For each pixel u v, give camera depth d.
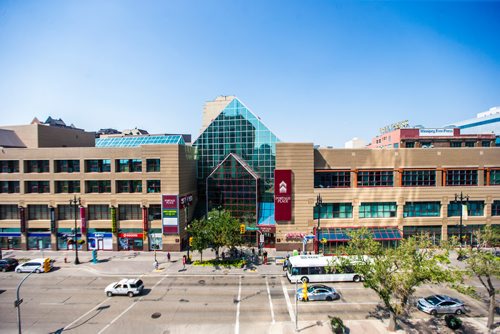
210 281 36.88
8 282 37.00
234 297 32.12
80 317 27.92
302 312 28.53
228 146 56.97
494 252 42.72
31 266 40.12
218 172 53.25
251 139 55.94
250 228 51.22
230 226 41.72
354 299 31.34
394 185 49.47
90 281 37.25
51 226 50.12
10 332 25.27
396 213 48.97
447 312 27.72
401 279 22.33
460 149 49.59
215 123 57.53
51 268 41.62
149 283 36.38
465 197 49.00
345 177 49.50
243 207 52.38
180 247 49.50
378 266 22.95
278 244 48.69
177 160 49.00
